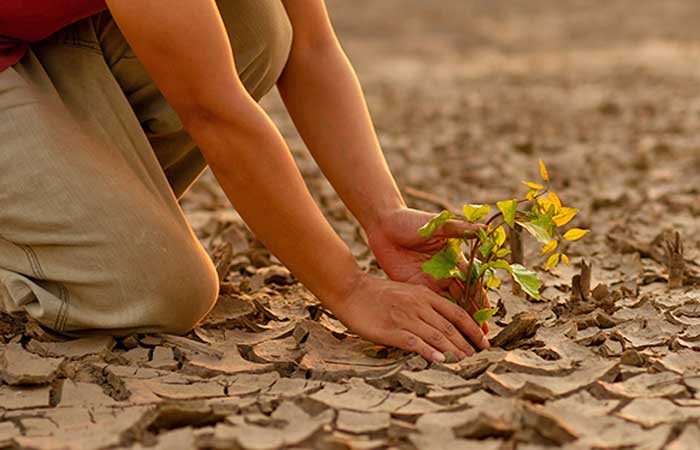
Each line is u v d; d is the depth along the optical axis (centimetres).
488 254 264
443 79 1169
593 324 285
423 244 284
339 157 298
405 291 267
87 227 269
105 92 283
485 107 920
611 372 245
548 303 312
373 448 209
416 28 1767
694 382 241
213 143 254
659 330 280
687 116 802
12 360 259
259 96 310
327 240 264
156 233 273
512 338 272
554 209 258
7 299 284
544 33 1677
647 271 354
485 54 1455
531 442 210
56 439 217
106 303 273
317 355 267
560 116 848
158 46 243
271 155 254
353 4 2050
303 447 210
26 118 270
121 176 275
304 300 321
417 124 830
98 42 287
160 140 309
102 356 268
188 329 285
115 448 212
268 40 294
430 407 230
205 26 243
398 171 611
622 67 1193
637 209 472
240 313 301
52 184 268
